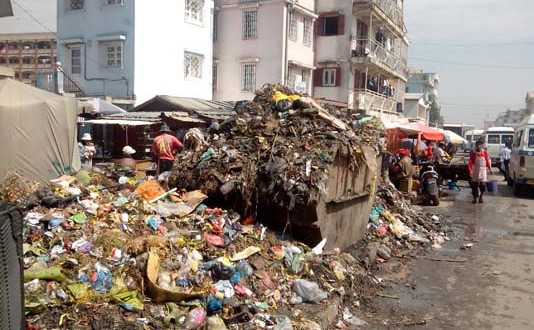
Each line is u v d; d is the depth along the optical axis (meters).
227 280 5.68
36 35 75.00
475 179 16.16
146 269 5.25
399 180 15.20
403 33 41.03
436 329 5.75
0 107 9.80
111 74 21.72
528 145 17.80
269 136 8.25
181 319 4.76
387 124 19.27
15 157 10.02
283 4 26.91
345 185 8.15
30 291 4.61
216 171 7.98
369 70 33.62
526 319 6.12
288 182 7.15
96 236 5.86
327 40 31.06
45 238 5.64
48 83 23.16
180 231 6.52
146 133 18.88
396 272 8.12
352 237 8.85
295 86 26.47
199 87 24.84
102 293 4.89
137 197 7.37
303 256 6.76
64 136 10.90
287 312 5.54
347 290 6.64
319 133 8.05
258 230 7.19
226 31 28.44
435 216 12.88
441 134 21.39
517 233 11.48
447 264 8.69
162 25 22.34
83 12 22.25
